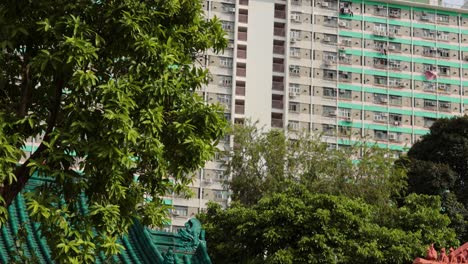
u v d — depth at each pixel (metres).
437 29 93.56
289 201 35.44
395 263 36.12
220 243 37.38
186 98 15.84
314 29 90.69
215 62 85.25
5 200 15.02
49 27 14.71
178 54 16.14
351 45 91.06
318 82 89.00
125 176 15.54
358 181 45.94
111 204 14.98
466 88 92.25
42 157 14.79
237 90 85.25
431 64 92.44
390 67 91.38
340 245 34.59
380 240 35.97
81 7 15.35
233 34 86.62
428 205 41.75
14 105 15.71
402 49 92.25
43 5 15.04
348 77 90.06
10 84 16.09
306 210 34.91
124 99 14.46
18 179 15.16
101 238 15.02
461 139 56.25
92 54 14.65
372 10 92.88
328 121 88.00
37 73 14.98
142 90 15.16
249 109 84.75
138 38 15.20
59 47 14.64
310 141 47.94
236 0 87.88
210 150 15.71
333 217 35.09
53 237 14.73
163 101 15.50
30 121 14.67
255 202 46.12
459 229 50.78
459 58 93.19
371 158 47.09
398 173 47.50
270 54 87.31
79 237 14.65
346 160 46.56
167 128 15.62
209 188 79.50
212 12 86.88
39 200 14.48
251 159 47.00
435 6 93.69
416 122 90.00
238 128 48.41
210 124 15.66
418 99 90.88
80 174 15.45
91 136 14.66
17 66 15.76
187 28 16.78
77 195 15.34
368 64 90.88
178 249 21.64
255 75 86.19
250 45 87.12
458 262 27.42
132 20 15.22
